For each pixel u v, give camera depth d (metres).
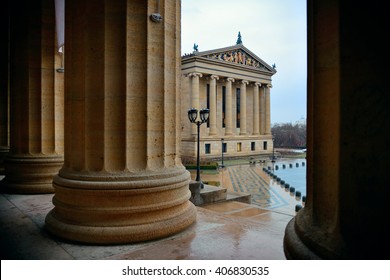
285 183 25.47
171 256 4.82
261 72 64.88
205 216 7.28
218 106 60.19
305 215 2.80
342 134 2.23
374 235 2.06
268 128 67.25
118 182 5.54
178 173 6.22
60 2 8.99
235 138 58.94
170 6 6.30
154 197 5.76
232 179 30.17
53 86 9.61
